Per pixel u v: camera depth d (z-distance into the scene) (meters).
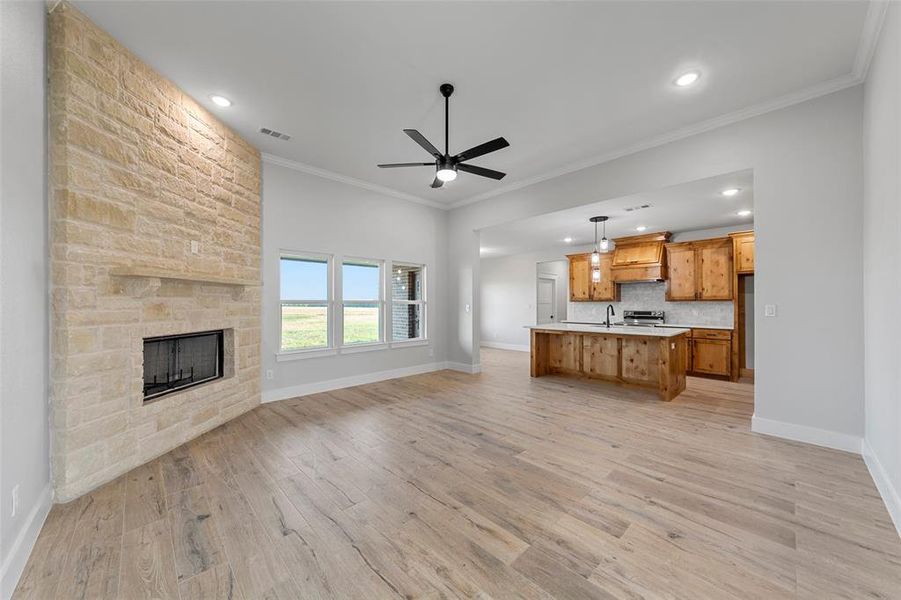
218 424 3.42
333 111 3.33
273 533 1.84
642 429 3.34
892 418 2.06
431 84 2.93
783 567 1.59
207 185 3.32
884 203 2.21
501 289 9.93
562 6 2.16
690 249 6.35
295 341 4.59
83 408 2.21
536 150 4.12
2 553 1.47
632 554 1.68
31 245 1.87
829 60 2.61
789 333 3.06
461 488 2.29
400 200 5.76
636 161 4.03
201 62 2.68
